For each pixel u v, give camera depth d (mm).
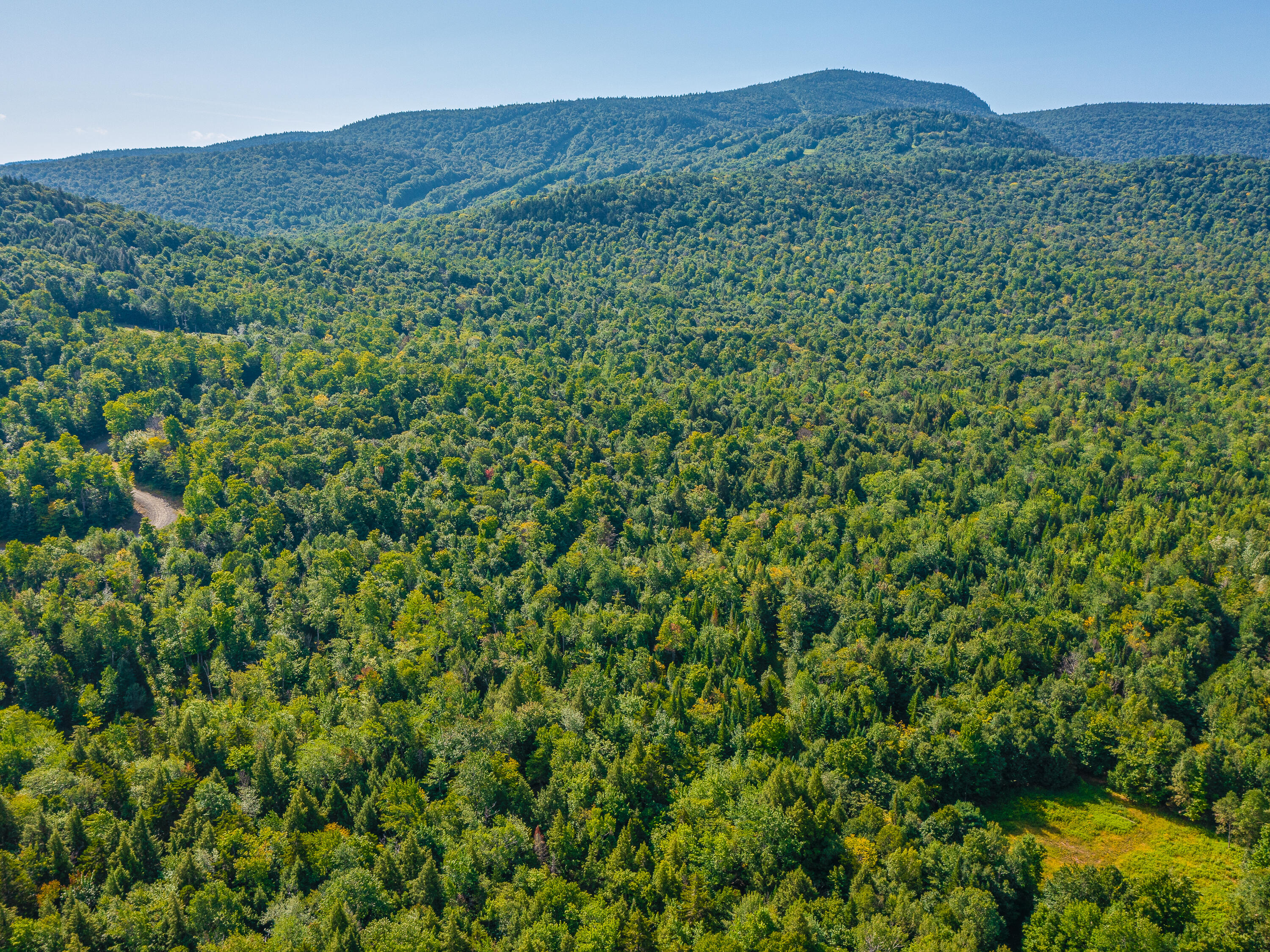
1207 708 125562
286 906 87688
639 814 104000
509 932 87000
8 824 93500
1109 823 110875
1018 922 92875
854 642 142125
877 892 92750
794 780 103250
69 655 138750
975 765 113188
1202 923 87625
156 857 94812
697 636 147000
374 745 113062
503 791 106500
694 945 83312
